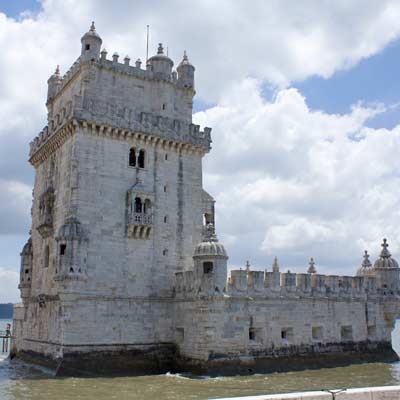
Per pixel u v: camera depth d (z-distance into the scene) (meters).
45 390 36.34
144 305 47.22
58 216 48.84
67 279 43.00
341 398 16.53
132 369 45.16
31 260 56.78
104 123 47.41
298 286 50.38
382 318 57.38
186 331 46.03
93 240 45.53
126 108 49.16
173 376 43.38
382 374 46.25
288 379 42.34
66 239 43.94
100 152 47.47
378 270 59.00
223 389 37.22
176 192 51.44
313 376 44.44
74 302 43.59
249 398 15.67
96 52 50.28
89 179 46.41
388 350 56.78
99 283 45.09
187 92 55.53
